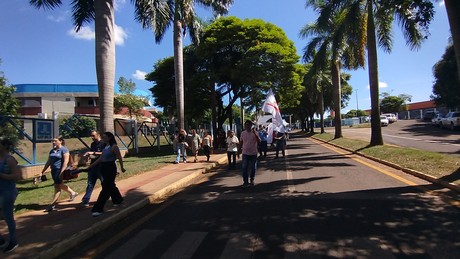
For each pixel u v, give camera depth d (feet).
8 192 17.92
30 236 19.71
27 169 43.45
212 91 94.53
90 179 27.63
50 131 48.49
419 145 68.28
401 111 292.40
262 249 17.16
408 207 23.89
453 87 127.85
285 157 61.67
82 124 74.59
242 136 34.04
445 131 110.42
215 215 23.94
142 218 24.30
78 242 19.54
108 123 42.86
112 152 24.84
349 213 22.88
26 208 26.53
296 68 98.37
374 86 65.16
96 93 157.99
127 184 36.88
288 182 35.40
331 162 51.19
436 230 19.04
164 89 106.11
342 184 32.96
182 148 58.70
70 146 62.44
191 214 24.61
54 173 26.43
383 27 70.38
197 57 94.63
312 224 20.85
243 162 33.68
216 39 88.53
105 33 42.96
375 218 21.59
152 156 72.49
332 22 73.72
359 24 64.95
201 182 39.55
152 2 51.57
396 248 16.69
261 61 87.30
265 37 90.53
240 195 30.27
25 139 46.44
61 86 156.87
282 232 19.60
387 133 114.93
